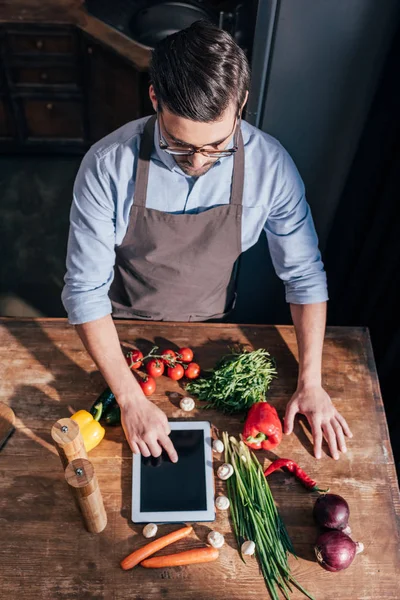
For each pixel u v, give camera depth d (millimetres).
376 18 2068
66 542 1693
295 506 1793
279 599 1633
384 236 2473
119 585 1635
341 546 1629
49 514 1739
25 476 1807
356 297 2811
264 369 1983
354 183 2605
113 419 1884
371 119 2361
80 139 4445
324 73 2240
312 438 1933
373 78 2246
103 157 1768
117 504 1769
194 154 1511
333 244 2936
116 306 2371
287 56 2189
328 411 1925
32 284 3744
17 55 3838
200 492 1789
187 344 2129
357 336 2197
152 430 1808
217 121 1387
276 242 2021
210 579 1658
